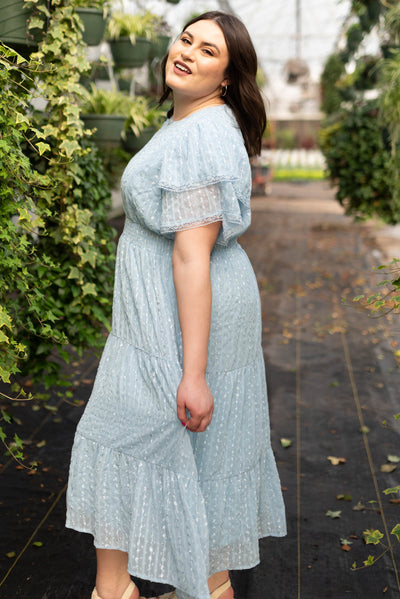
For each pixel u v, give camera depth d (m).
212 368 1.41
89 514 1.46
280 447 3.01
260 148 1.53
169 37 4.68
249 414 1.48
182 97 1.44
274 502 1.59
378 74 5.94
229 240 1.39
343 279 6.73
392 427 3.07
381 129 6.08
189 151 1.32
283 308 5.63
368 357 4.32
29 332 2.48
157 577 1.40
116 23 4.11
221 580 1.58
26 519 2.33
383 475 2.75
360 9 5.79
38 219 2.06
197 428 1.34
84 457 1.46
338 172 6.61
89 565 2.09
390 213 6.41
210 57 1.38
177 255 1.33
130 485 1.41
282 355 4.39
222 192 1.32
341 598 1.96
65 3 2.30
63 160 2.39
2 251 1.83
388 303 1.83
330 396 3.66
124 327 1.44
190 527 1.35
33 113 2.42
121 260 1.46
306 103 30.64
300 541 2.25
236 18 1.42
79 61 2.36
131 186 1.39
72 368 3.80
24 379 3.49
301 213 12.68
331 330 4.94
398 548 2.22
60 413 3.20
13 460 2.74
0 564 2.08
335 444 3.04
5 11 2.22
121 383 1.42
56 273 2.54
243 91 1.44
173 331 1.40
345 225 10.77
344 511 2.46
